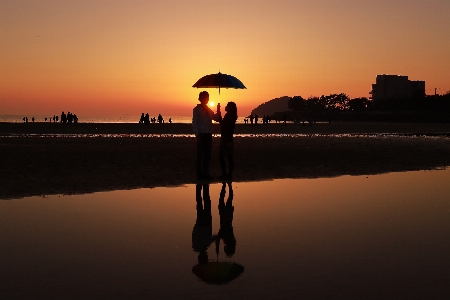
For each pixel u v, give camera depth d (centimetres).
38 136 3525
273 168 1404
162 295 359
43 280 394
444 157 1858
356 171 1346
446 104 16362
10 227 613
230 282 390
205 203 815
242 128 6056
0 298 350
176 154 1836
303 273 416
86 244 525
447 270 426
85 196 881
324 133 4706
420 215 706
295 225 635
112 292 365
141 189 977
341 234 579
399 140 3250
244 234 580
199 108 1155
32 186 989
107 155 1752
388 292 367
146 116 6259
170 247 514
